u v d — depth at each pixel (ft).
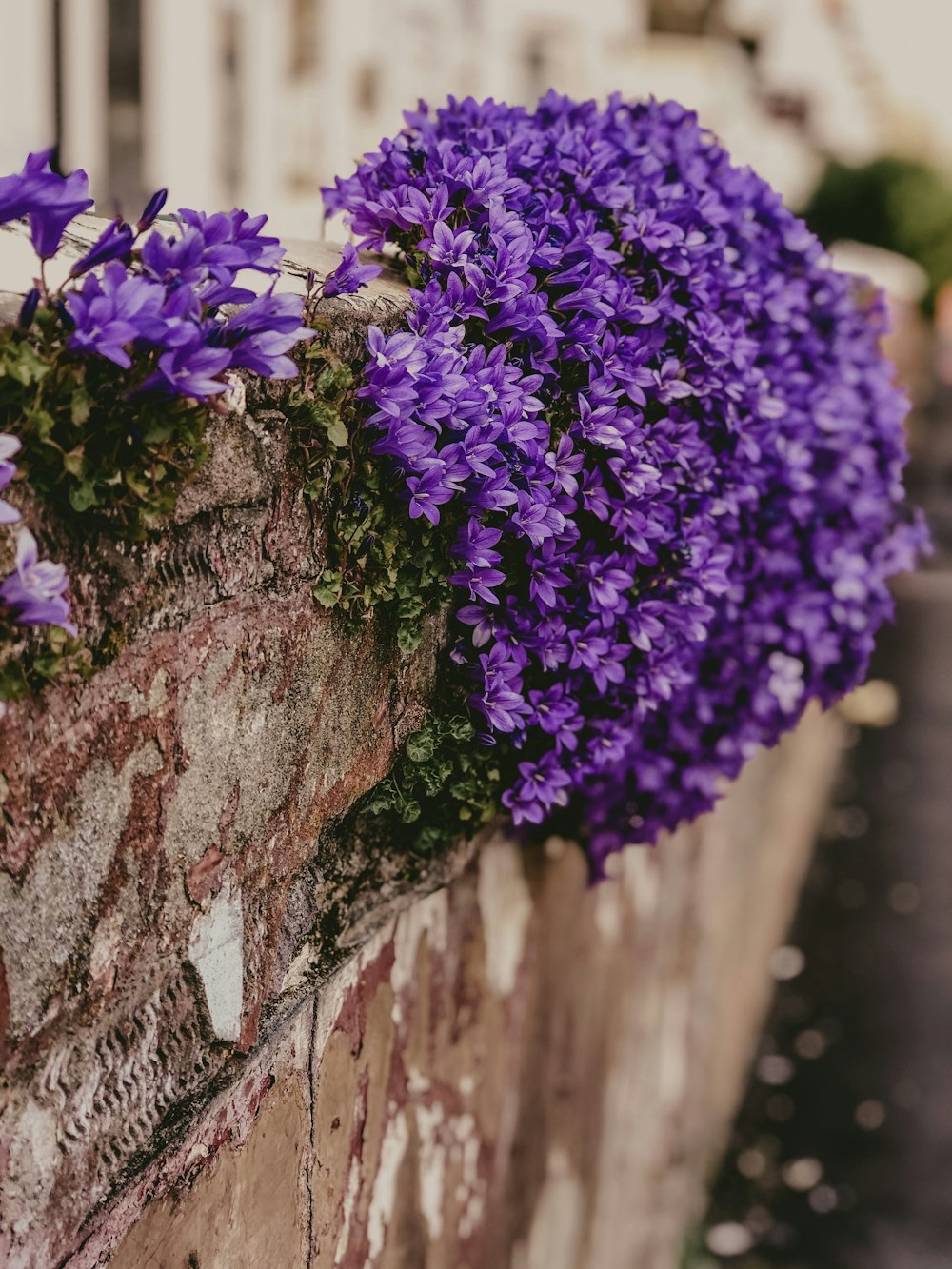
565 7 20.67
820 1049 10.82
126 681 2.34
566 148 3.26
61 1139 2.32
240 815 2.56
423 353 2.65
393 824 3.02
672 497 3.22
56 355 2.22
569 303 3.01
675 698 3.53
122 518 2.30
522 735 3.02
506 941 3.81
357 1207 3.12
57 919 2.28
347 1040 3.01
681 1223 8.42
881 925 12.66
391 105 13.35
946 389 44.09
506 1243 4.17
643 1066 6.73
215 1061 2.57
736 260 3.63
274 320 2.36
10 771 2.20
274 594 2.56
